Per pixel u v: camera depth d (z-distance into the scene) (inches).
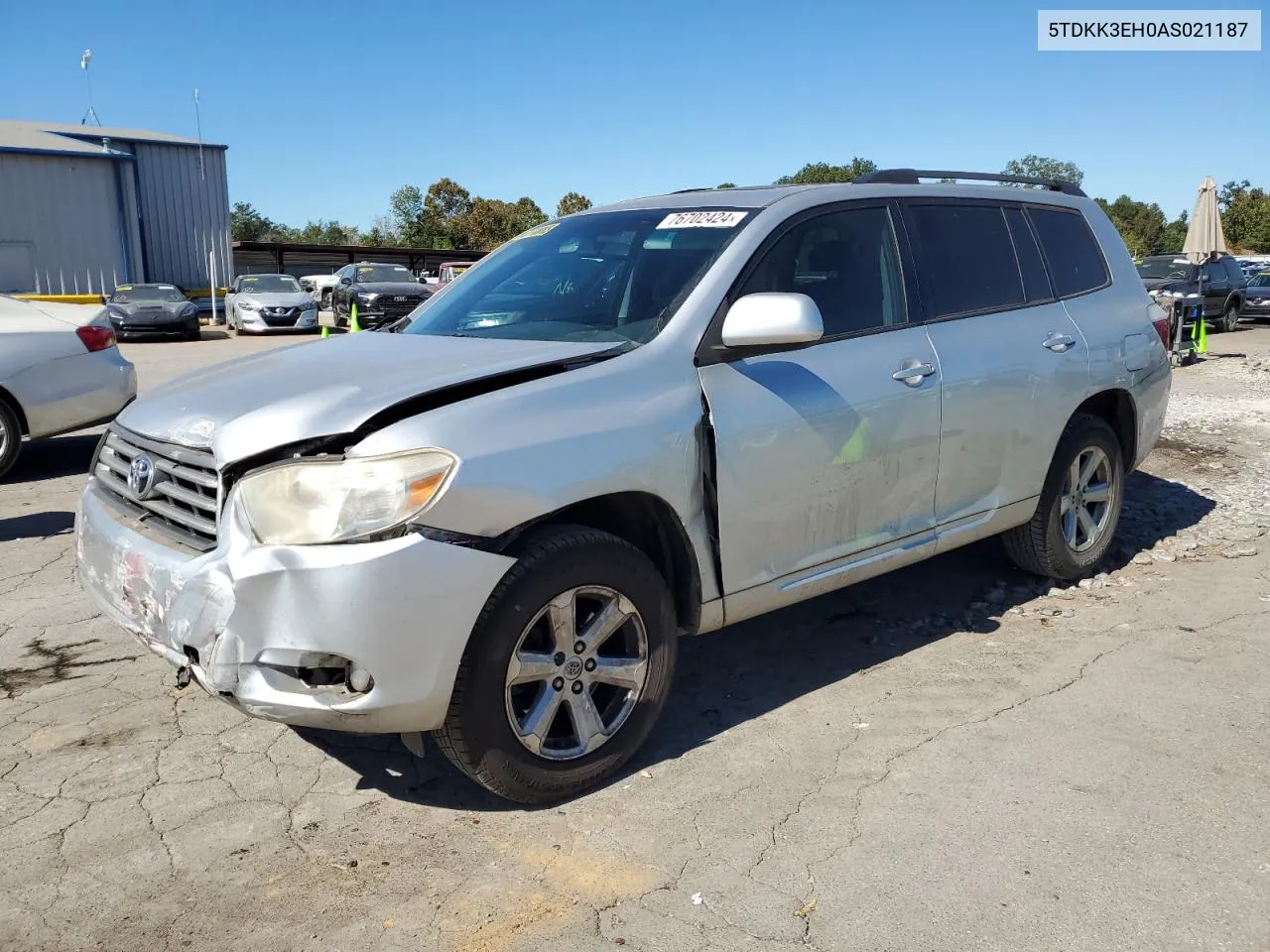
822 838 118.0
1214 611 187.5
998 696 154.0
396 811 125.5
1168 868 111.3
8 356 301.4
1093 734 141.6
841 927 102.5
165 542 124.1
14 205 1157.1
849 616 188.5
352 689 111.9
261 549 111.1
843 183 167.3
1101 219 213.0
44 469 329.1
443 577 111.4
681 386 133.8
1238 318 947.3
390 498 110.2
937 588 201.9
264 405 123.1
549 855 115.8
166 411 133.0
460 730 116.3
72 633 182.7
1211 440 361.1
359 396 120.0
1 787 131.0
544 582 118.5
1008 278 184.7
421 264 1897.1
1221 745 138.1
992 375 170.9
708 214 157.6
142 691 159.2
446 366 130.0
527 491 116.1
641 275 151.3
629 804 126.1
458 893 109.1
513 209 2691.9
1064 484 192.9
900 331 161.6
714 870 112.4
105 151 1203.9
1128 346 201.6
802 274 152.9
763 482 139.5
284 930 103.6
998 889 108.1
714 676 163.6
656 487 128.3
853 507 152.9
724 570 137.7
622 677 129.0
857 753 137.6
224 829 121.7
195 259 1369.3
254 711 113.0
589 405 125.3
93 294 1198.3
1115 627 180.7
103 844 118.6
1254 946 99.0
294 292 1069.1
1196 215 728.3
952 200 179.6
